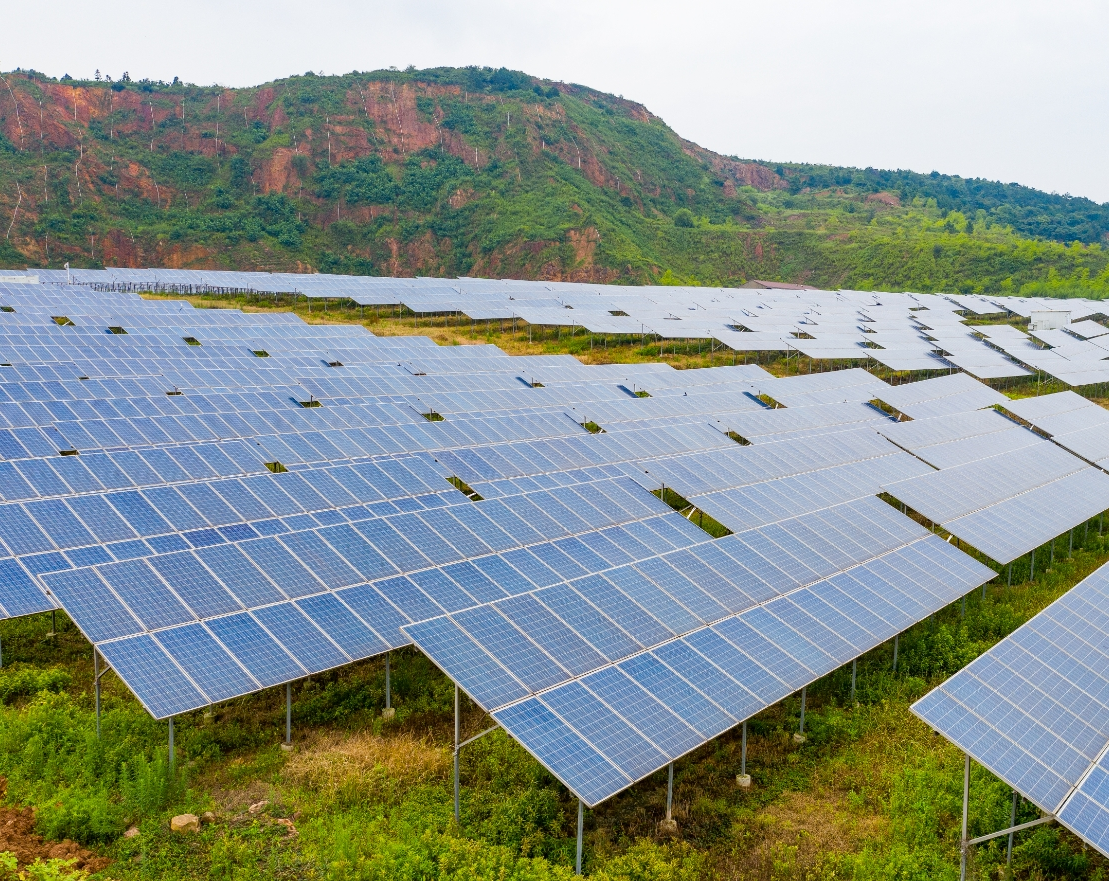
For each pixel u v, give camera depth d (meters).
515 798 20.03
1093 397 78.81
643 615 23.67
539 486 36.03
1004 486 40.31
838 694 26.03
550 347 80.94
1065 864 18.48
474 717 23.91
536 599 23.02
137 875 16.91
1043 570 37.84
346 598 24.09
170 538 27.20
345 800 19.88
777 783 21.83
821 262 195.88
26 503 27.12
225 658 20.86
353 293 91.38
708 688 21.02
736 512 34.19
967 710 18.72
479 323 89.25
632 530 31.59
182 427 40.59
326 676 25.94
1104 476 44.97
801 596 26.34
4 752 20.50
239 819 18.97
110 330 64.56
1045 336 93.94
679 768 22.14
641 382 59.59
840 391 60.53
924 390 61.03
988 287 169.25
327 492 32.88
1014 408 55.44
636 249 183.38
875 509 34.25
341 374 55.06
